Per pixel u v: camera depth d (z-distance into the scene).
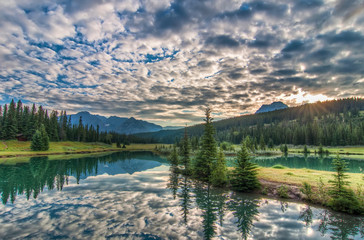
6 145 84.81
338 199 14.95
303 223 12.93
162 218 13.66
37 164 48.56
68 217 13.68
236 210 15.53
